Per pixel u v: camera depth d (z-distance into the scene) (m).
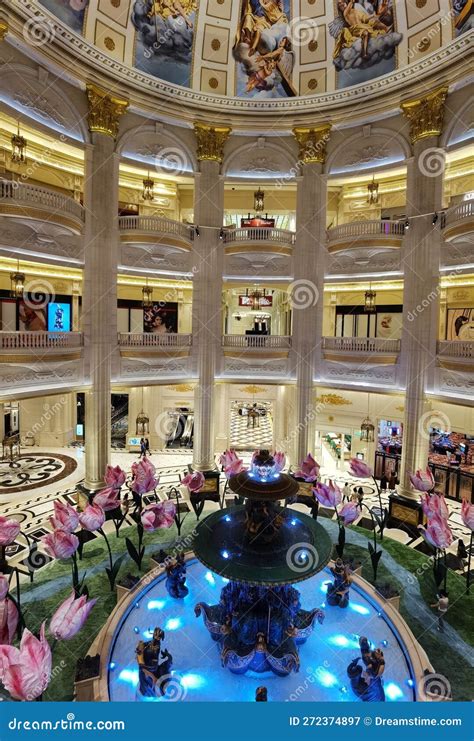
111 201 12.89
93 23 11.90
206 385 14.69
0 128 12.47
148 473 9.40
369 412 15.05
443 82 11.66
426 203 12.36
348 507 8.78
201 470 14.55
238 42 13.90
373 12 12.73
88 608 5.31
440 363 12.20
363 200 16.67
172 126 13.97
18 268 15.05
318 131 13.88
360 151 13.75
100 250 12.68
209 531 7.07
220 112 13.98
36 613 7.56
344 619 7.34
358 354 13.75
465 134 11.69
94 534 10.91
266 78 14.15
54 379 11.97
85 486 13.08
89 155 12.46
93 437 12.95
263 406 28.45
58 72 11.46
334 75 13.78
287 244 14.51
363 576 9.08
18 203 10.42
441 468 14.89
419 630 7.40
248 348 14.78
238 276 14.88
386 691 5.83
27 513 12.16
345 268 14.18
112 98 12.52
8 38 10.28
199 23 13.59
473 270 11.54
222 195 14.60
